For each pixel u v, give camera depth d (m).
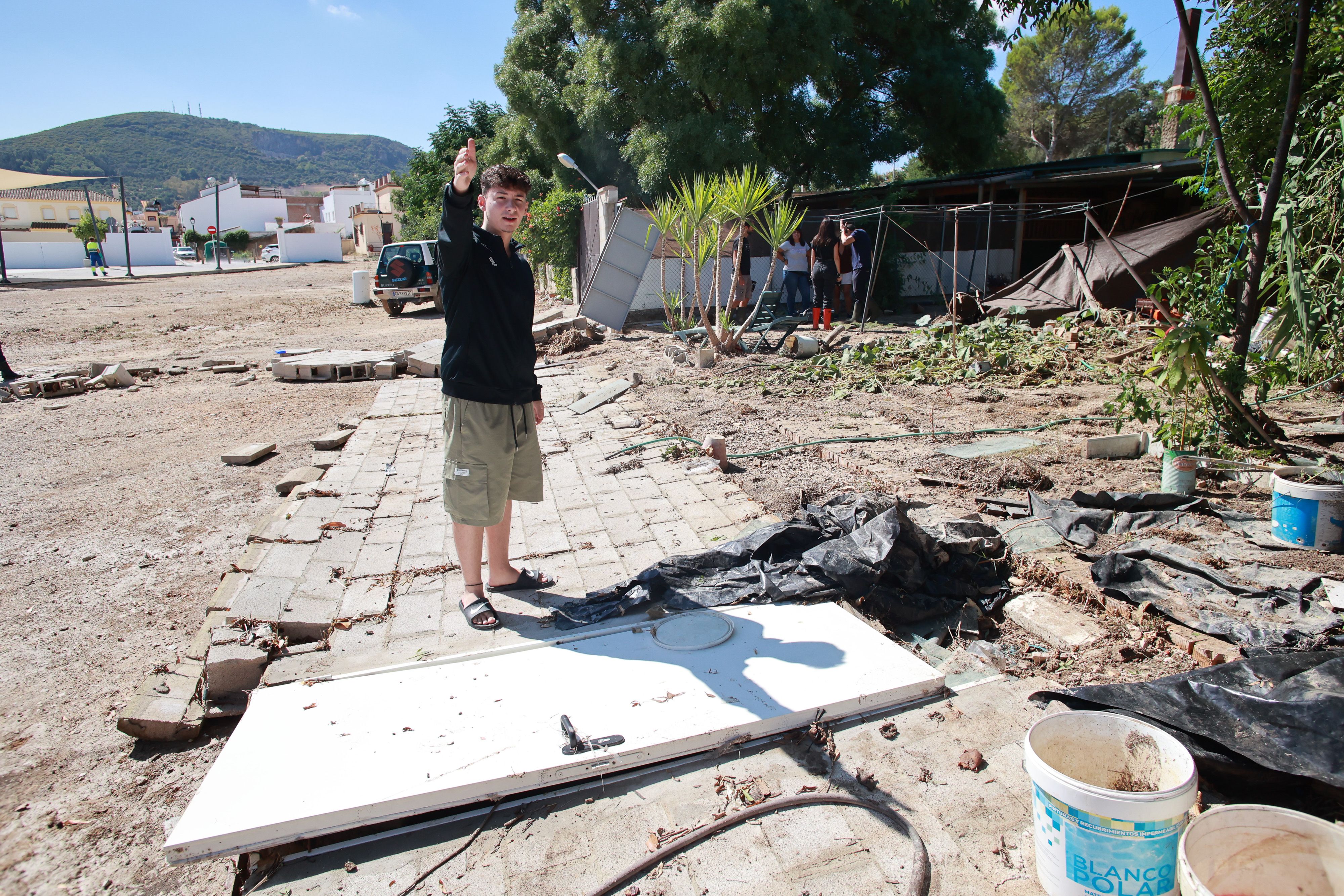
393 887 2.06
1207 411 5.37
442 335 15.41
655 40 16.81
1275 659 2.53
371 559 4.15
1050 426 6.27
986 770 2.38
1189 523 4.07
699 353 9.67
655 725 2.54
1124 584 3.44
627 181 19.52
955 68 19.33
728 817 2.22
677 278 15.12
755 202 9.50
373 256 62.16
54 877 2.32
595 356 11.30
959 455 5.51
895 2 18.12
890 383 8.49
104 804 2.64
